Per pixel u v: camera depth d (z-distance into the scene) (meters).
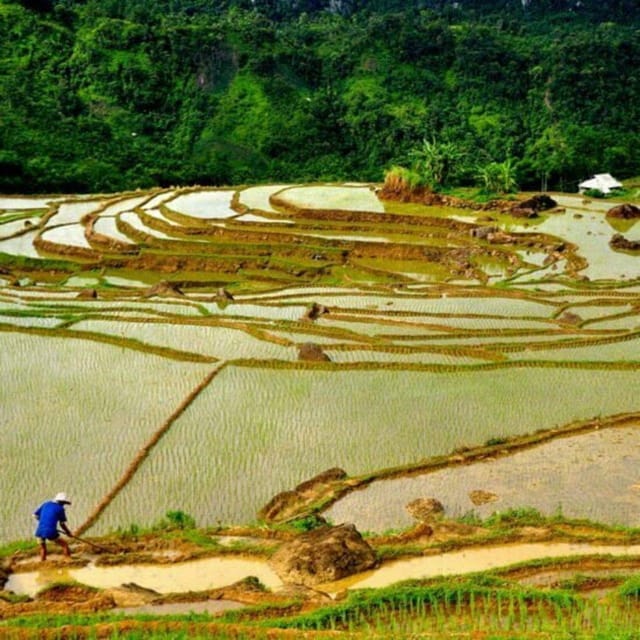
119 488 20.34
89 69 100.25
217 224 60.69
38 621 12.72
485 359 29.44
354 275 51.84
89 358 29.28
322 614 12.98
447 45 111.50
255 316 35.38
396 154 97.12
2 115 84.94
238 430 23.55
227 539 17.50
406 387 26.66
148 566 16.14
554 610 13.30
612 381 27.11
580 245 53.91
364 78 109.62
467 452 21.91
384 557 16.11
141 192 75.06
